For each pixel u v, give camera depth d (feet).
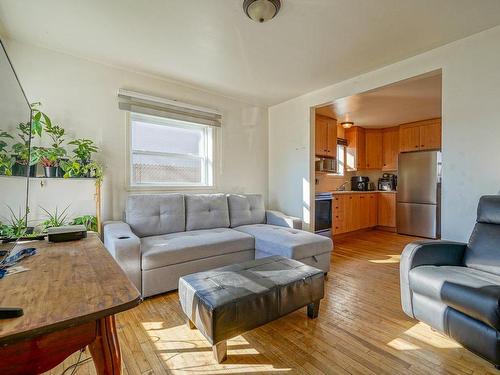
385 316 6.22
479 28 6.66
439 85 10.32
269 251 8.52
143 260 6.85
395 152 18.10
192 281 5.32
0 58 3.11
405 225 16.20
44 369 2.04
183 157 11.09
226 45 7.57
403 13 6.07
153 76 9.82
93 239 4.74
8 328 1.75
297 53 8.02
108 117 8.91
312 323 5.92
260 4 5.57
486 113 6.70
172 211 9.30
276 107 13.44
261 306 4.91
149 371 4.40
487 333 4.25
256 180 13.39
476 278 4.96
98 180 7.80
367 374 4.32
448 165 7.34
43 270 2.99
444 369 4.43
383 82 8.98
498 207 5.84
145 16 6.23
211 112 11.41
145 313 6.32
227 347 5.06
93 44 7.58
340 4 5.76
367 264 10.30
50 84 7.88
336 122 16.08
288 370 4.43
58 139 7.91
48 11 6.05
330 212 14.35
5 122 3.43
